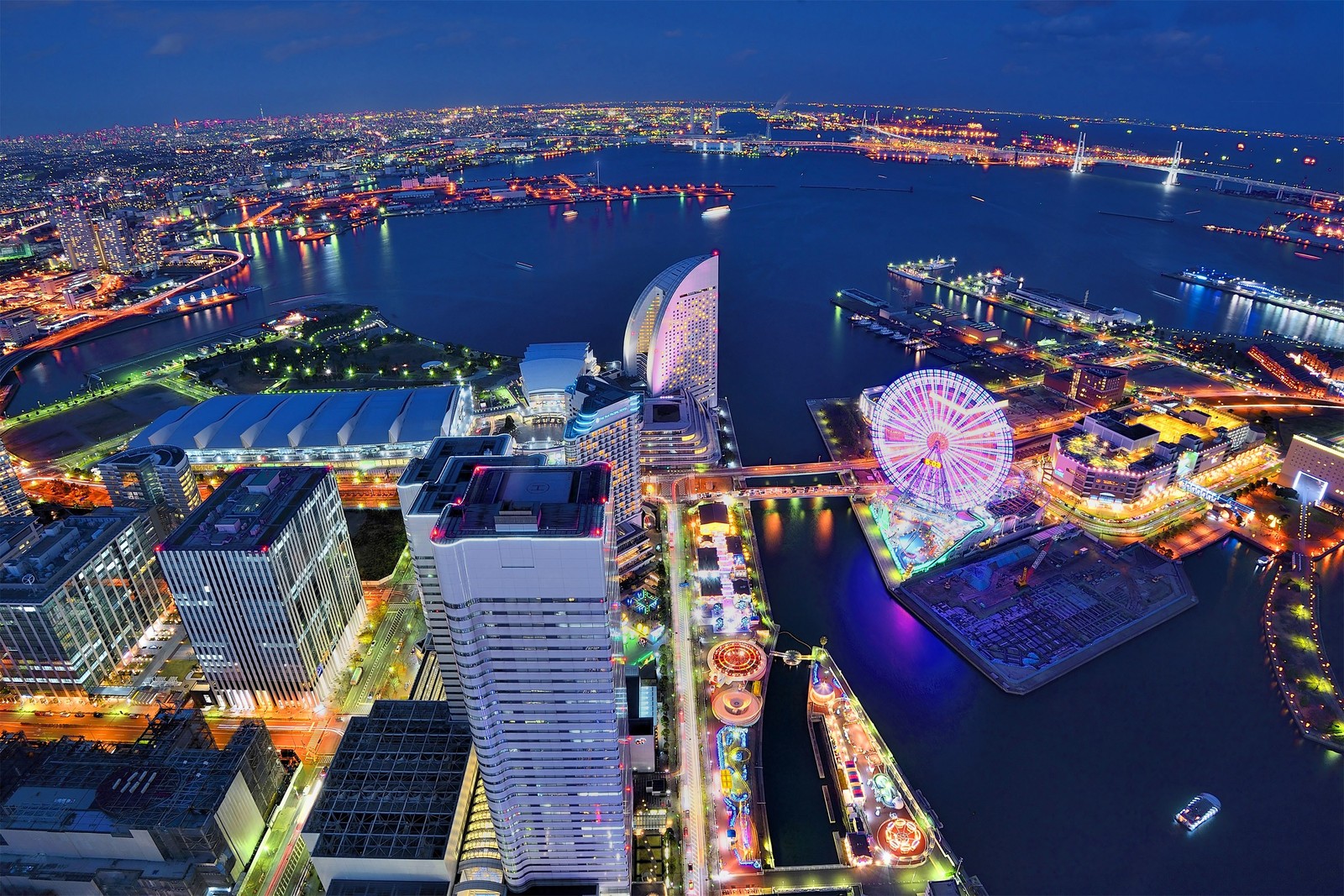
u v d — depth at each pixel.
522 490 163.50
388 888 190.62
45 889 189.12
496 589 152.38
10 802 193.38
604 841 187.88
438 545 146.38
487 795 178.75
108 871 189.88
